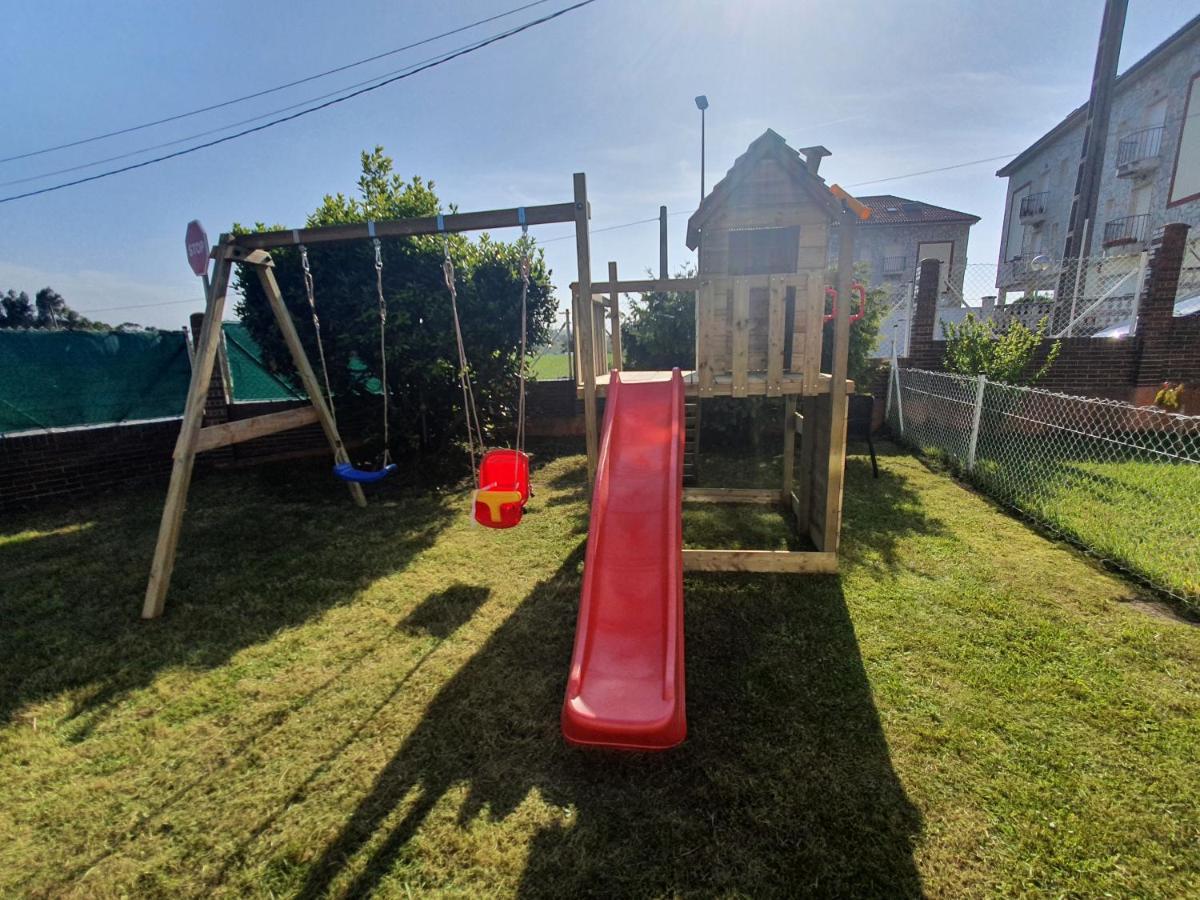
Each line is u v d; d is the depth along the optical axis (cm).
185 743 235
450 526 498
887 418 839
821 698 251
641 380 407
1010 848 178
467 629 321
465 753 225
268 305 615
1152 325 761
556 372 1432
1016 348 709
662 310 786
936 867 172
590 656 239
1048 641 289
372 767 219
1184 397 766
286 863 180
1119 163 1572
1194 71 1352
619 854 179
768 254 451
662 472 318
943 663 273
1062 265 987
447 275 399
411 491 614
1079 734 225
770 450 777
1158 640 287
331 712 252
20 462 542
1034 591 342
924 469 642
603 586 267
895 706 244
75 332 595
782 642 297
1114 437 754
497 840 185
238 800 205
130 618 338
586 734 208
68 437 574
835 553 372
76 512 534
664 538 283
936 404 720
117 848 187
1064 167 1889
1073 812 190
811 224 437
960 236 2333
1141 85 1530
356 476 465
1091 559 386
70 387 592
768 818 190
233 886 173
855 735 228
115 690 270
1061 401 765
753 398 762
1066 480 549
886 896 163
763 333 452
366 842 187
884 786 202
